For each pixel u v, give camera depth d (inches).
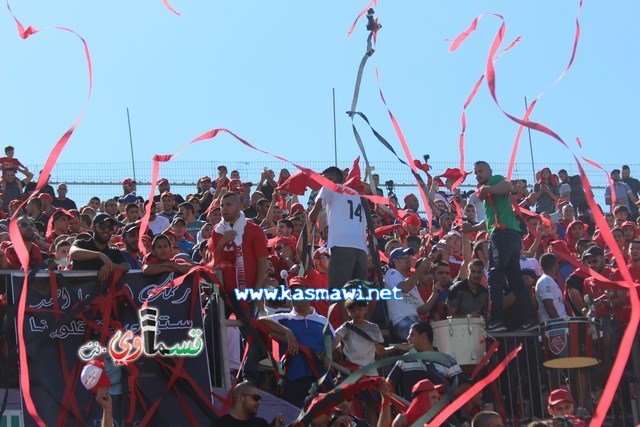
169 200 1357.0
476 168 945.5
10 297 776.3
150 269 794.2
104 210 1578.5
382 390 699.4
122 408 761.0
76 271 783.1
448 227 1342.3
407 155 811.4
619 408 897.5
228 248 844.6
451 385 759.1
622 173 1856.5
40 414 744.3
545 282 951.0
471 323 856.3
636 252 979.3
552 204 1708.9
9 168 1574.8
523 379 900.0
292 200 1534.2
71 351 764.6
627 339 451.2
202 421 765.3
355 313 828.6
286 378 813.9
